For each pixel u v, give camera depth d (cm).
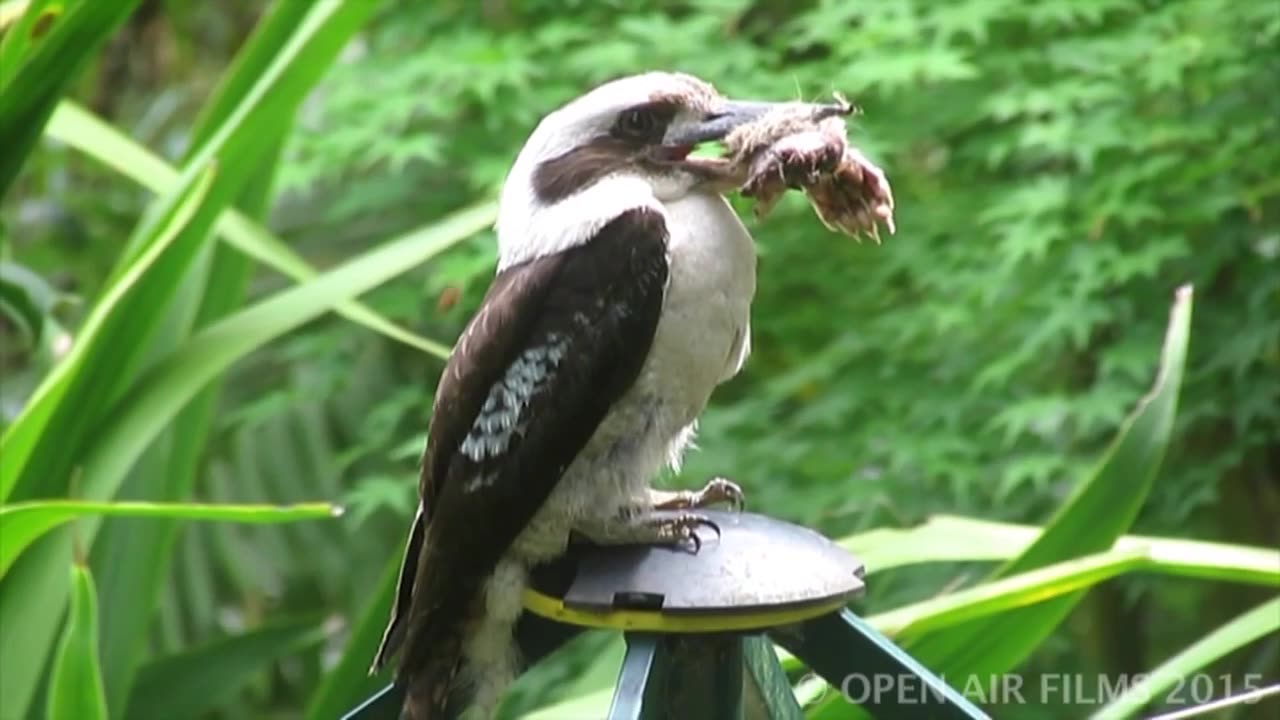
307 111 1086
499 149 1004
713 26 991
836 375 988
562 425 483
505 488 487
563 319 483
